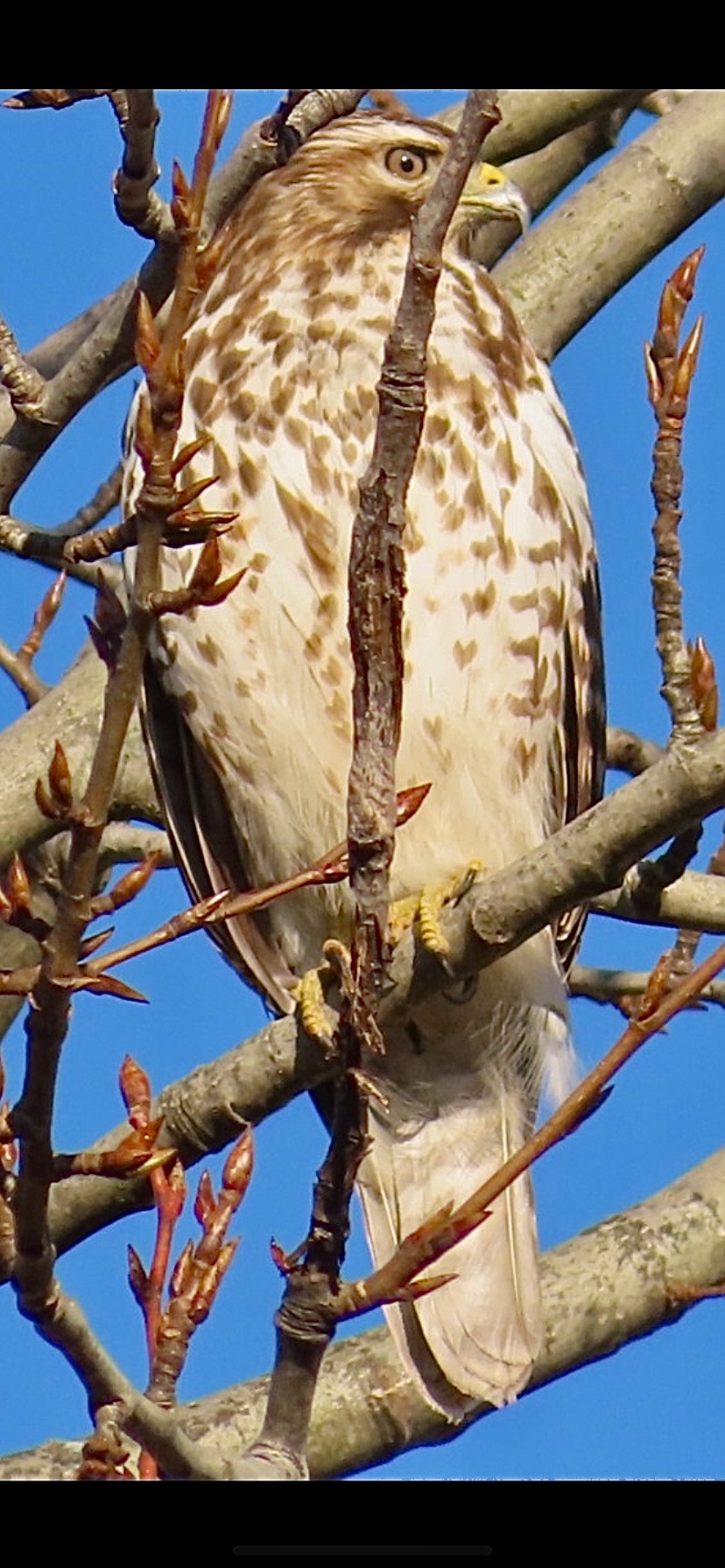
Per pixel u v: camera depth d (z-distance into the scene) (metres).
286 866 10.62
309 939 10.75
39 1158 6.19
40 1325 6.29
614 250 12.46
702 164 12.62
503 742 10.35
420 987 8.30
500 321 10.39
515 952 10.05
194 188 5.52
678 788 7.51
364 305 10.24
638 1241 9.85
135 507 6.09
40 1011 6.06
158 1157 6.27
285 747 10.27
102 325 8.06
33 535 8.16
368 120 10.91
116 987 6.06
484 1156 10.20
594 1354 9.69
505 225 11.98
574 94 12.36
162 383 5.60
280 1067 8.24
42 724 11.14
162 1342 6.84
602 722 10.84
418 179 10.76
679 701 7.48
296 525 9.98
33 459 8.25
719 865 9.65
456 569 10.04
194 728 10.47
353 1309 6.66
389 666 6.19
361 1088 6.45
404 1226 10.07
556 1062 10.34
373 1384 9.40
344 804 10.34
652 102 13.63
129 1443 7.23
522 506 10.15
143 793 11.41
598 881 7.83
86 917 6.00
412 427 6.02
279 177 10.72
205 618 10.11
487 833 10.41
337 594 9.98
